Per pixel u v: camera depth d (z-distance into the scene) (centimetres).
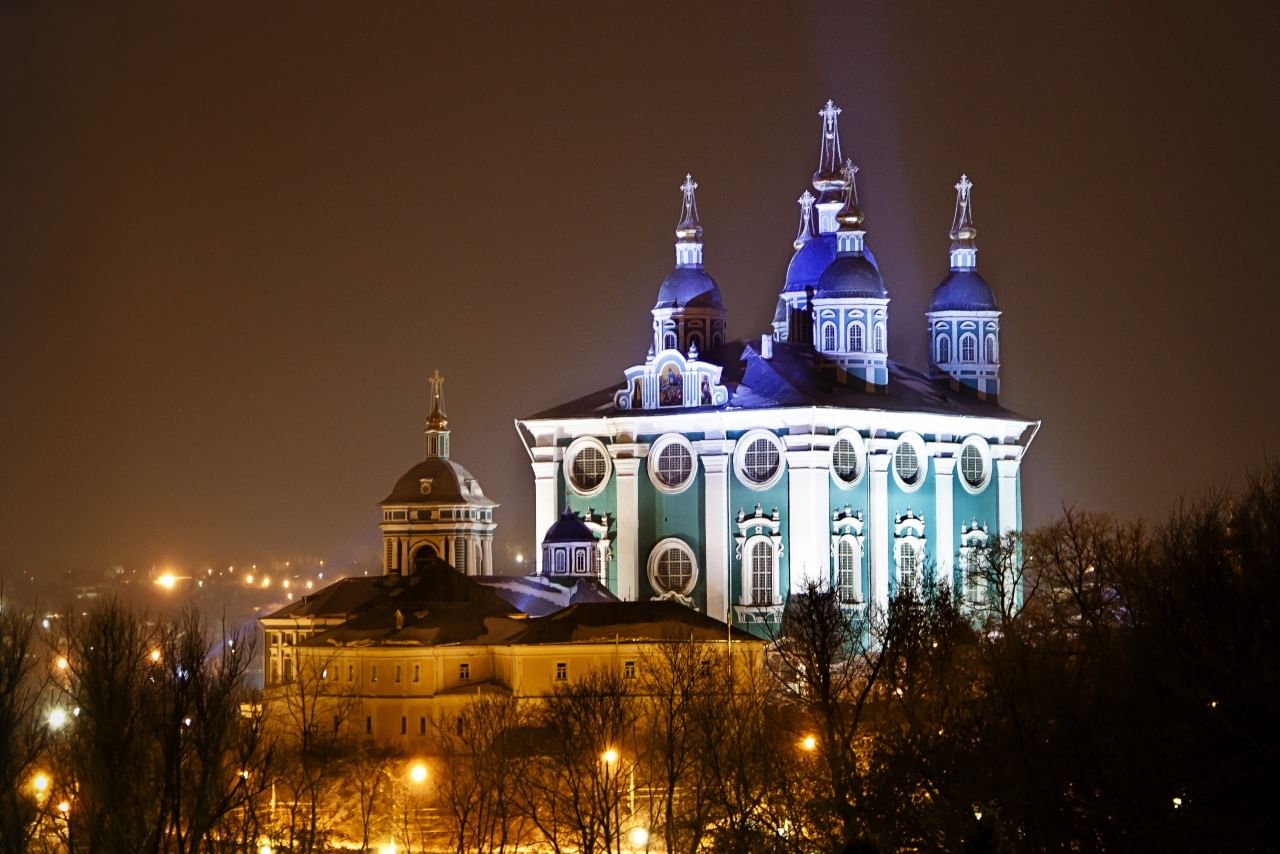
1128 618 18175
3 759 17262
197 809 17900
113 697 17988
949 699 19550
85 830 18012
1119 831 15238
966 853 13675
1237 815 14788
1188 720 15175
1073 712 15712
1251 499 16688
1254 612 15188
